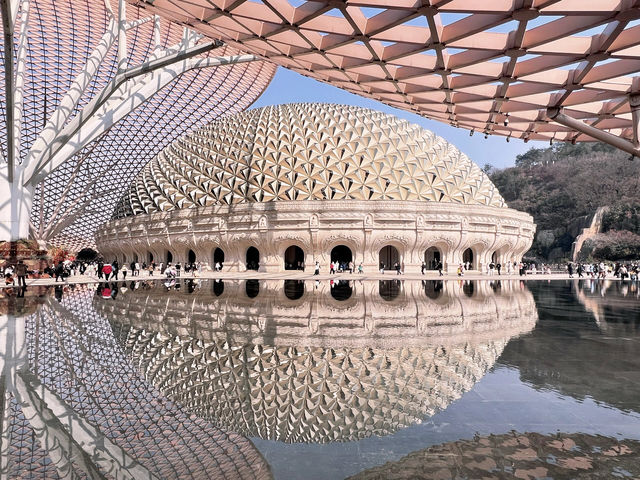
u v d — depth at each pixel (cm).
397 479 397
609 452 455
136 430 513
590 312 1533
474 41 1122
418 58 1323
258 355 875
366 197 4603
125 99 3347
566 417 553
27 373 736
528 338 1048
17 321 1272
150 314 1449
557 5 878
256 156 5016
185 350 917
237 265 4878
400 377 723
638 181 9712
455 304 1752
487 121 1786
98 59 3259
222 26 1283
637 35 1010
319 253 4591
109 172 6981
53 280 3203
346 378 718
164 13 1359
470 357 859
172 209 5216
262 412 572
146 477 399
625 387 674
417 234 4494
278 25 1157
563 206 10738
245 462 429
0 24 3022
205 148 5466
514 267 5594
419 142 5194
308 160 4831
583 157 12238
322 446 471
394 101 1800
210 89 6234
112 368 775
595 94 1417
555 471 413
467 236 4662
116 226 5934
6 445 466
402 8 940
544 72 1294
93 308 1597
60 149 3069
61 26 4453
